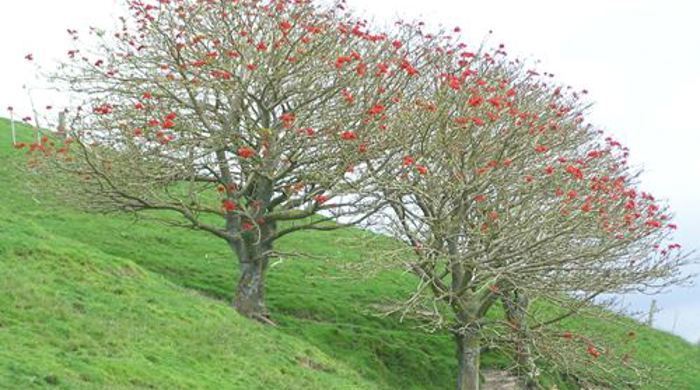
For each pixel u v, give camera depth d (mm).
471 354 37688
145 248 45781
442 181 35094
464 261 35344
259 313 37594
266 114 37031
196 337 29438
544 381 42375
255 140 37062
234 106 36938
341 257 50906
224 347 29797
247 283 37562
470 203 35500
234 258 47875
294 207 37844
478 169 34375
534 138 36688
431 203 36406
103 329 26328
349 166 35031
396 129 35562
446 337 46156
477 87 36844
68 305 27047
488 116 34312
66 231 44625
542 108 41250
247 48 37219
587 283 35844
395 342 43031
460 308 37156
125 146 36938
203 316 31984
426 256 35312
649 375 41562
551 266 34844
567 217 34156
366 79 36875
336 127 35250
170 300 32125
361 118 35625
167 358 26500
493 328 38094
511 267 34531
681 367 52219
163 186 38094
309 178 36344
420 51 40281
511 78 42656
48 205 40469
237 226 37812
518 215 34844
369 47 38656
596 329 47312
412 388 40250
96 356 24094
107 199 37281
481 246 35531
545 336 36562
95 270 31750
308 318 42812
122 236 46688
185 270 43875
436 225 35406
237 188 38062
